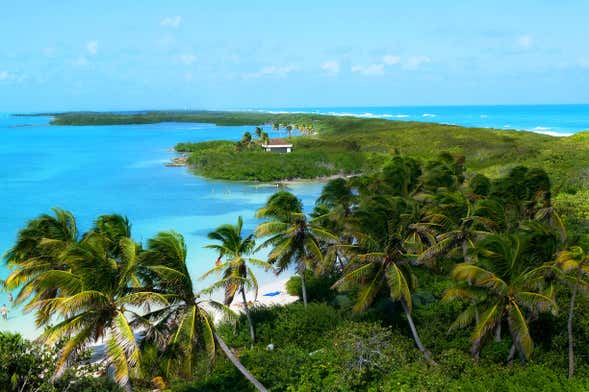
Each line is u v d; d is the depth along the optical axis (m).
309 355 28.05
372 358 25.94
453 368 26.30
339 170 116.06
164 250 21.44
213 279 46.22
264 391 22.89
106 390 21.86
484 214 33.34
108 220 28.02
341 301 37.53
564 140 127.88
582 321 28.89
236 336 32.78
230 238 31.69
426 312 34.09
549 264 24.09
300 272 35.75
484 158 115.94
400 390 23.20
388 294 36.72
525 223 25.75
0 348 20.11
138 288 21.27
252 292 43.84
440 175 48.59
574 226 47.66
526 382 23.88
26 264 26.94
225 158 118.00
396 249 28.75
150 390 25.50
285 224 34.50
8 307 39.91
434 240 34.31
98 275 19.66
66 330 19.28
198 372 27.16
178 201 83.81
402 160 59.06
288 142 144.00
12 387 19.84
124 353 19.38
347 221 29.55
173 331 21.88
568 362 26.78
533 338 29.89
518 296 23.64
